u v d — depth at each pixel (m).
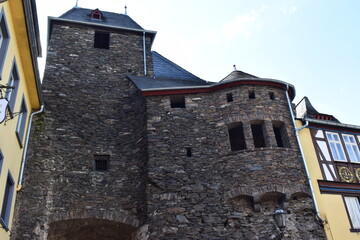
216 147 13.84
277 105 14.74
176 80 17.45
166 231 12.02
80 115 15.20
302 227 12.58
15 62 11.51
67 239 13.34
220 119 14.41
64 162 13.72
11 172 11.67
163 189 12.78
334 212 13.30
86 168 13.82
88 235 13.51
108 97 16.19
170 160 13.40
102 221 12.91
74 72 16.70
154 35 19.75
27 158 13.38
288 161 13.40
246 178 12.88
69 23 18.53
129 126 15.27
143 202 12.91
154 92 14.88
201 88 15.15
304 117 15.79
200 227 12.20
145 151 13.70
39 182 13.01
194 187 12.92
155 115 14.38
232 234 12.20
